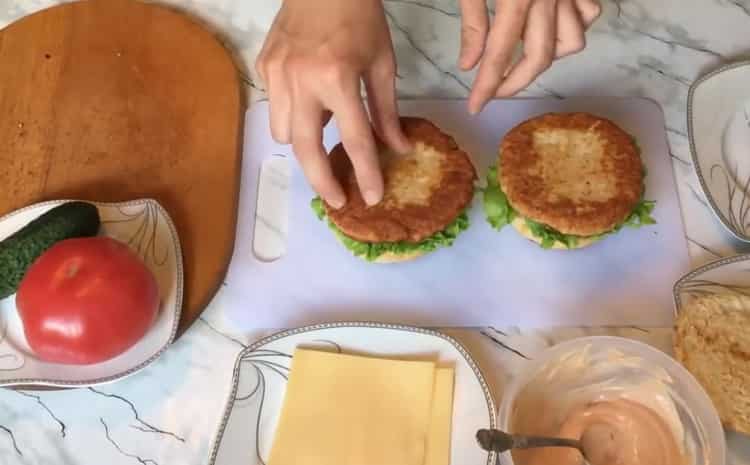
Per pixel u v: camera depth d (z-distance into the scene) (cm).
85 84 107
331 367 82
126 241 92
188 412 85
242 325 90
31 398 86
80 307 79
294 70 78
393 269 92
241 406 81
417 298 90
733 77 99
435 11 112
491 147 98
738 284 84
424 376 81
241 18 114
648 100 100
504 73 85
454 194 89
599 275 90
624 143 90
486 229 93
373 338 84
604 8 110
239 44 111
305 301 90
